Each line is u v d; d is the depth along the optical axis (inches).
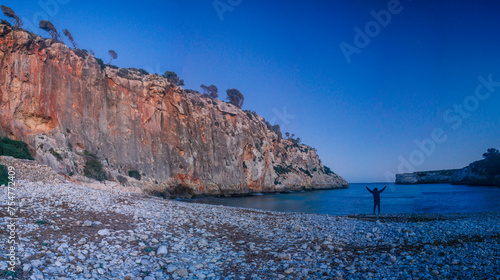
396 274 333.1
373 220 849.5
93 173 1563.7
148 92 2181.3
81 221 442.0
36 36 1608.0
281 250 441.1
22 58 1498.5
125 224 470.3
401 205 1738.4
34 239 338.3
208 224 572.4
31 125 1478.8
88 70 1847.9
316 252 434.0
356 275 335.6
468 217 912.9
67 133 1620.3
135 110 2086.6
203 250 413.1
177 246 409.4
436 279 312.0
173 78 2950.3
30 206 469.7
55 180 828.0
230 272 339.9
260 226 612.4
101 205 572.1
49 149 1398.9
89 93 1830.7
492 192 2925.7
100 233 397.7
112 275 292.8
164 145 2229.3
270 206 1736.0
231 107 3336.6
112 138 1914.4
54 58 1659.7
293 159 4936.0
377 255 416.8
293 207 1675.7
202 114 2738.7
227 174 2849.4
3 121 1326.3
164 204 778.2
